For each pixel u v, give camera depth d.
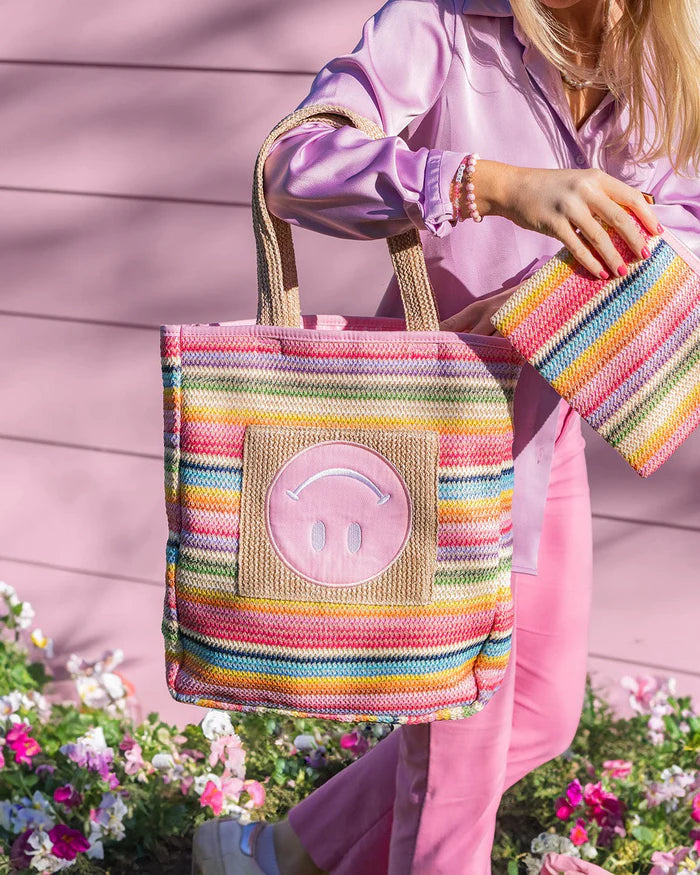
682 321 1.34
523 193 1.30
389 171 1.31
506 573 1.45
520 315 1.34
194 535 1.42
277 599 1.40
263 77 2.54
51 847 2.33
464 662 1.44
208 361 1.38
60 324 2.77
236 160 2.59
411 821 1.68
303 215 1.40
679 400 1.36
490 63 1.50
